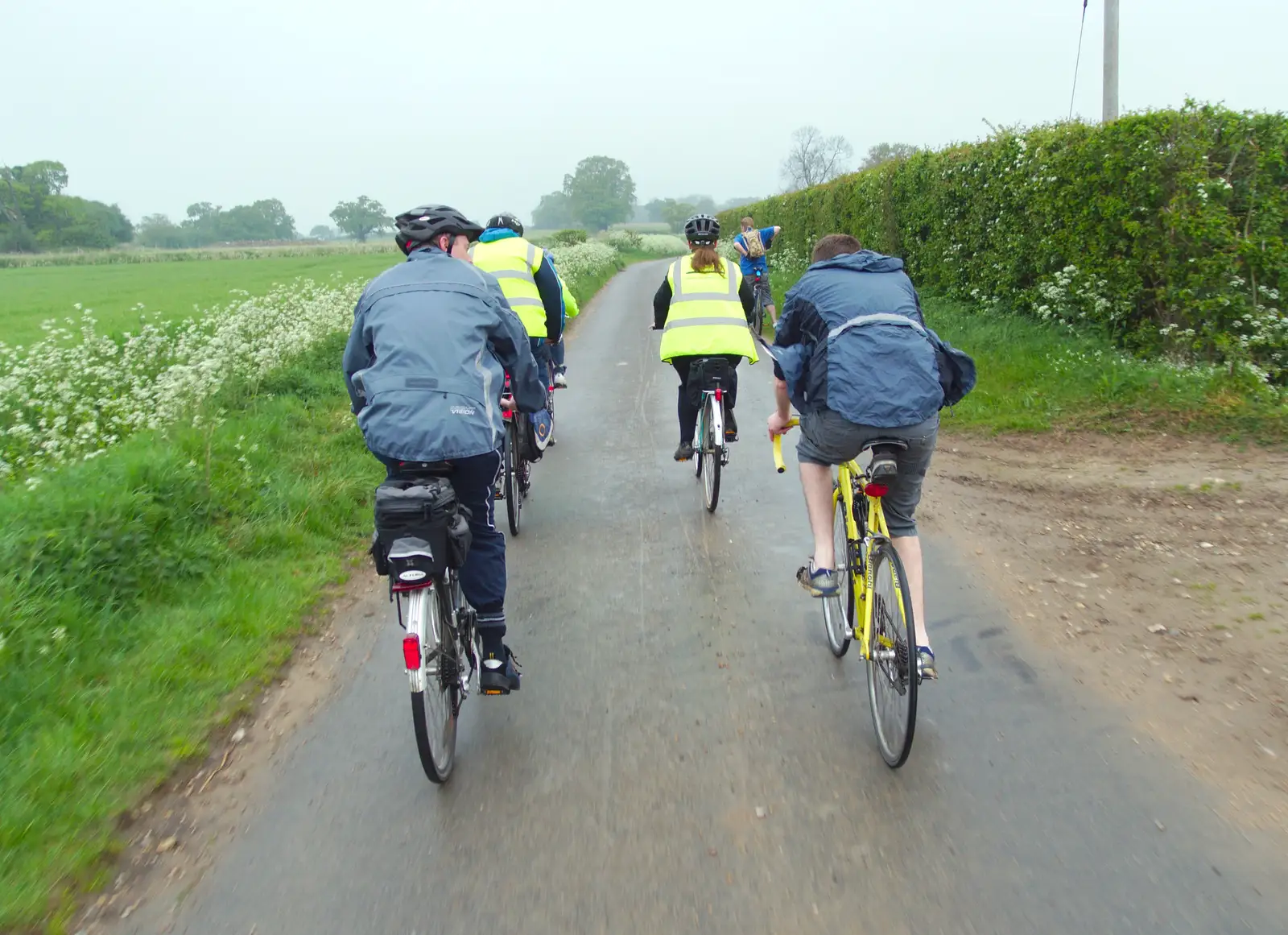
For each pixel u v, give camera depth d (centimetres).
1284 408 684
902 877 271
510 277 620
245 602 473
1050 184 909
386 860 291
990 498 615
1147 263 802
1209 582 460
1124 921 250
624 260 4512
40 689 377
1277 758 319
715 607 473
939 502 614
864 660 368
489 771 338
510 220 657
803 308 354
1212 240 737
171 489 551
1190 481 605
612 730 363
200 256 8081
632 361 1252
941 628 435
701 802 313
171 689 394
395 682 409
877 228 1480
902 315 344
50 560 452
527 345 355
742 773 329
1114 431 718
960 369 355
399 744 360
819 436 354
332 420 811
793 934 251
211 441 635
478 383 315
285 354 968
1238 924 247
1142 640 409
